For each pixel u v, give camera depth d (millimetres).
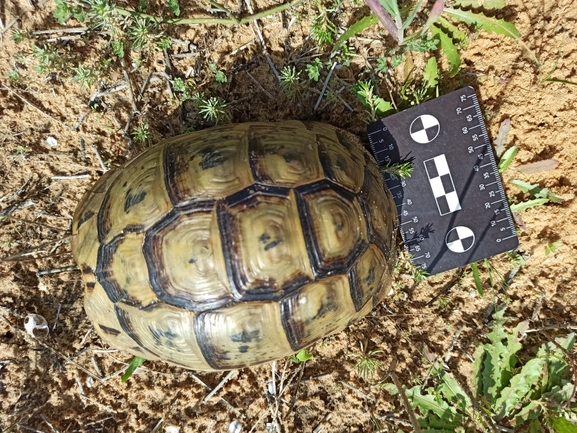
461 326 267
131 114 270
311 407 268
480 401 258
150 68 269
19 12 259
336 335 268
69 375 263
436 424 256
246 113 271
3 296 259
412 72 266
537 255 265
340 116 270
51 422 257
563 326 256
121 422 263
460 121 252
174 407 264
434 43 249
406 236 259
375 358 267
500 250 256
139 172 205
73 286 267
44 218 266
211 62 268
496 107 264
